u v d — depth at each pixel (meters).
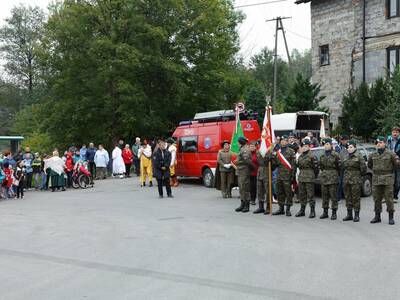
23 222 12.84
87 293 6.43
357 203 11.62
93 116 33.25
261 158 13.09
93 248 9.23
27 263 8.23
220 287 6.51
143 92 31.22
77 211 14.62
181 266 7.67
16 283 7.03
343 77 30.58
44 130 35.81
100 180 26.02
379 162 11.21
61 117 33.47
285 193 12.81
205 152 20.28
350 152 11.72
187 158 21.23
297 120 22.53
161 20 32.75
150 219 12.51
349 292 6.18
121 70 30.67
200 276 7.07
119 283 6.85
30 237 10.62
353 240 9.37
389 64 27.73
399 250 8.45
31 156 22.97
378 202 11.35
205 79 34.28
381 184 11.15
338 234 10.02
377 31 28.36
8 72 64.19
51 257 8.62
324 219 12.06
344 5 30.38
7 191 19.59
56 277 7.29
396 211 13.02
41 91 59.06
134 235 10.38
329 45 31.55
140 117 31.39
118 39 31.58
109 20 32.06
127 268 7.66
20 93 66.06
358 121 25.36
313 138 19.75
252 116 20.52
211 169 20.00
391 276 6.85
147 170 21.97
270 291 6.28
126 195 18.58
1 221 13.15
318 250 8.55
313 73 32.62
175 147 21.05
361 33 29.34
